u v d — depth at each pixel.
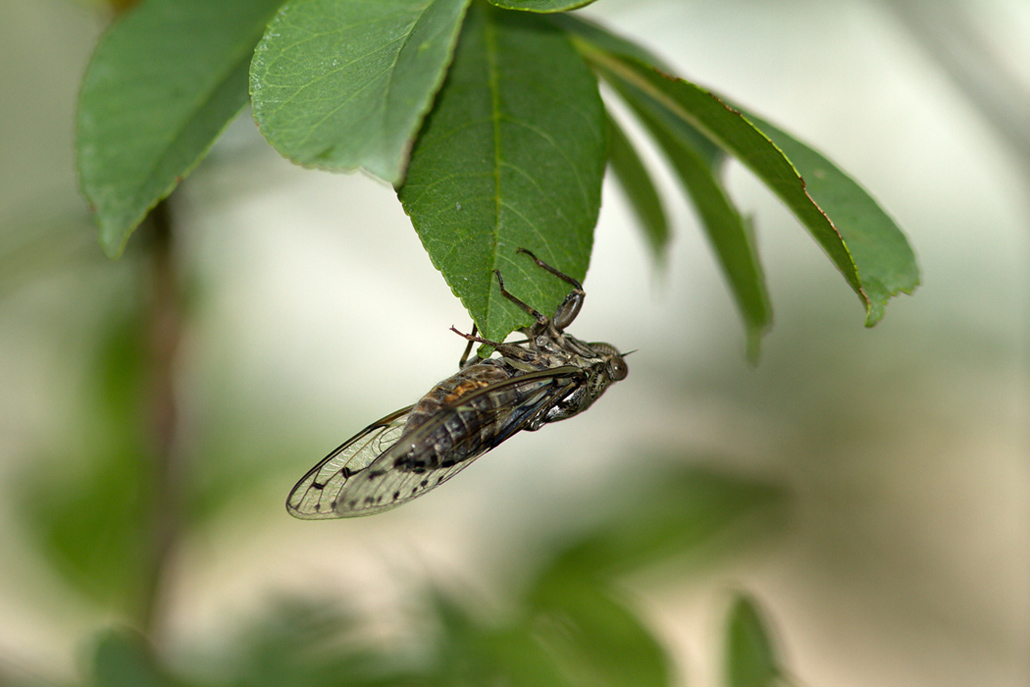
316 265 0.46
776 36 0.45
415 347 0.46
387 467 0.34
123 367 0.36
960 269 0.47
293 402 0.37
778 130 0.32
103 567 0.36
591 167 0.31
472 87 0.31
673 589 0.35
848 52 0.45
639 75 0.32
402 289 0.46
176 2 0.32
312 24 0.30
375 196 0.41
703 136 0.33
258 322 0.38
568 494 0.35
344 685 0.34
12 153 0.44
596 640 0.34
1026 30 0.39
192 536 0.37
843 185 0.32
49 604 0.36
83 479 0.36
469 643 0.34
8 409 0.40
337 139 0.30
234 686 0.34
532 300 0.31
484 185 0.31
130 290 0.37
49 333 0.37
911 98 0.46
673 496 0.35
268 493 0.37
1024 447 0.47
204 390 0.37
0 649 0.34
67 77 0.44
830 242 0.31
